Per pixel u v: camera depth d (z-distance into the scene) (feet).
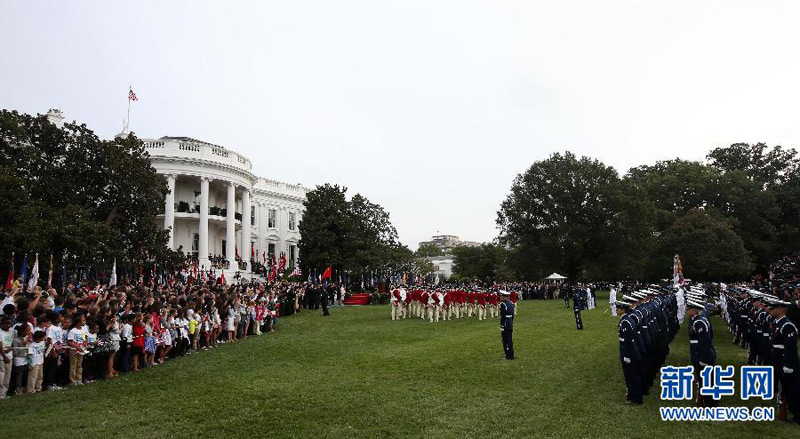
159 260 99.35
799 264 150.71
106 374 41.34
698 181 187.42
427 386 37.37
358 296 137.49
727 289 84.53
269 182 188.75
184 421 29.25
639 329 34.65
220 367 45.57
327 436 26.66
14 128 79.10
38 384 35.83
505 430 27.37
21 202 72.69
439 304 87.30
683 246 154.92
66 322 38.96
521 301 154.10
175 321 51.55
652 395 34.96
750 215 178.91
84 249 77.20
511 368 43.86
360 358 49.47
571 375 40.88
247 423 28.89
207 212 138.51
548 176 176.45
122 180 94.73
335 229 153.89
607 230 165.68
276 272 146.00
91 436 26.53
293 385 37.96
